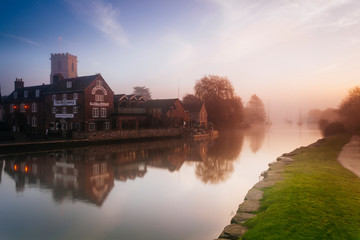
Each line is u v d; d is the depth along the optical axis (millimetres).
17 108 61031
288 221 8805
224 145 47594
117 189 18859
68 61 140375
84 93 49562
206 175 23250
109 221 13180
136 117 59844
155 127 59406
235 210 14703
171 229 12258
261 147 44312
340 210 9289
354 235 7523
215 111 90750
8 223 12977
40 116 56688
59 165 27391
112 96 55312
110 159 31391
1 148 33688
